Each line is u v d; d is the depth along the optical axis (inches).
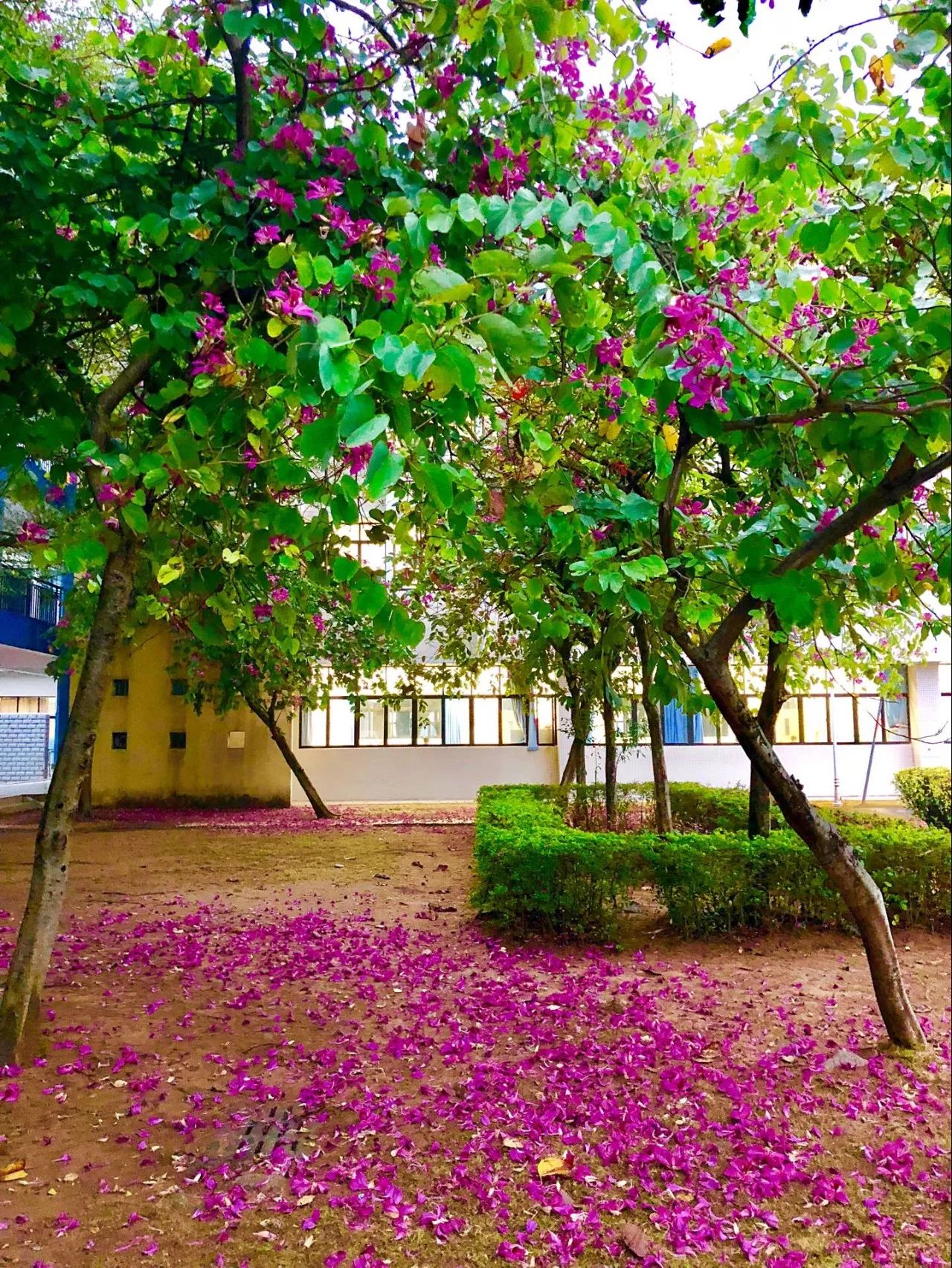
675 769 565.9
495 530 129.7
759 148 90.6
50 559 112.4
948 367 82.0
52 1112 119.9
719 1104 127.1
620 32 97.2
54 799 144.0
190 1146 112.2
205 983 183.3
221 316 117.9
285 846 391.9
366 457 76.6
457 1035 152.9
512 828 255.1
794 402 103.6
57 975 184.1
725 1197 103.9
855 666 265.4
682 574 130.5
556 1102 126.6
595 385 130.8
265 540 115.5
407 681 553.9
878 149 88.7
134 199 124.4
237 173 116.6
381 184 122.6
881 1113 125.6
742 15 54.2
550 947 215.5
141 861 349.1
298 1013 164.7
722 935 222.1
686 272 108.7
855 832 242.8
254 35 113.8
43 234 120.2
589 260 96.1
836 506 119.6
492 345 69.4
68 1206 97.7
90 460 108.2
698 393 83.3
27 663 570.3
